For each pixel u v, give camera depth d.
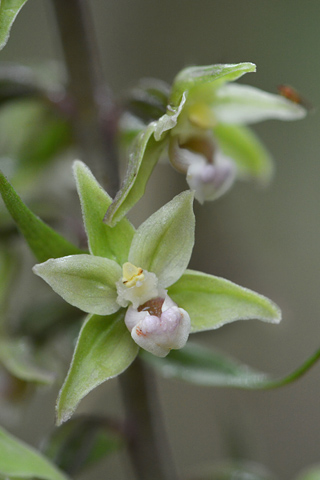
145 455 0.19
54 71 0.19
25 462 0.17
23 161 0.19
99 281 0.16
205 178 0.17
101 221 0.16
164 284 0.16
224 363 0.18
